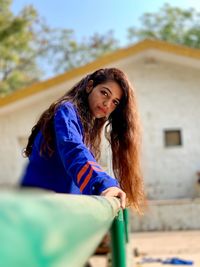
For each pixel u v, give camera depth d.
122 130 2.40
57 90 12.18
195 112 13.02
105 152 2.42
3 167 12.99
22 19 19.34
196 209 11.06
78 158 1.68
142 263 6.22
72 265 0.37
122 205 1.42
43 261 0.31
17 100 12.40
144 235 10.41
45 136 2.00
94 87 2.18
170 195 12.91
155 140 13.05
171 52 12.38
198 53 12.35
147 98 13.13
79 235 0.40
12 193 0.34
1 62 22.22
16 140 12.99
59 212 0.37
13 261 0.29
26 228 0.31
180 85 13.09
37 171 2.04
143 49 12.34
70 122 1.90
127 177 2.46
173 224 11.05
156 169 12.99
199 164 12.92
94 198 0.77
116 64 12.33
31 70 26.00
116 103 2.24
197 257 6.86
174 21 25.22
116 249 1.44
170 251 7.97
